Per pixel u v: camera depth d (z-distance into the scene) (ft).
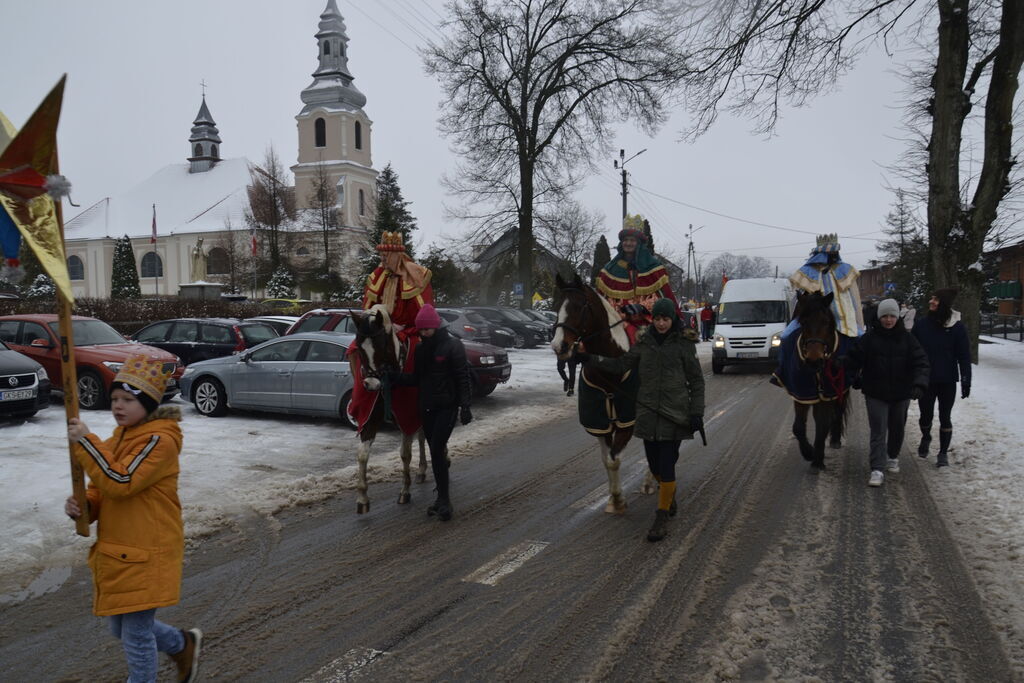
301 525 19.83
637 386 20.20
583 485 24.13
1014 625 13.35
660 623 13.64
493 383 43.62
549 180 99.45
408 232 134.31
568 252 141.90
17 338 41.19
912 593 14.84
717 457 28.14
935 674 11.73
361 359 19.69
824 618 13.76
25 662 12.34
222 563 16.94
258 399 36.11
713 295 369.71
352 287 154.30
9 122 10.02
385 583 15.67
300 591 15.28
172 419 10.41
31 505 20.49
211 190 240.73
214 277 217.15
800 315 24.47
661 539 18.31
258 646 12.86
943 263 60.54
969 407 38.83
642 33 89.56
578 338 19.54
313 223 178.19
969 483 23.21
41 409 34.73
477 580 15.80
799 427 25.46
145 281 234.79
